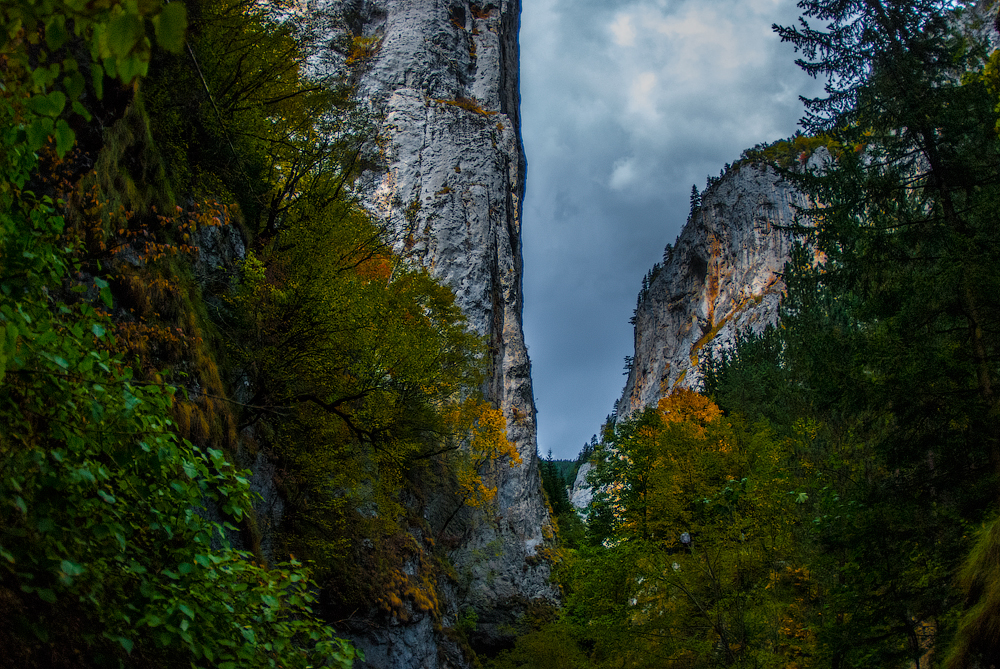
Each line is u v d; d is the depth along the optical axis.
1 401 5.67
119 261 12.16
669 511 17.72
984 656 9.20
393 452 20.17
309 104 22.36
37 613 5.86
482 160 67.12
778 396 27.69
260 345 17.94
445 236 60.62
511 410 58.47
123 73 3.02
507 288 64.62
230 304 17.39
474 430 42.12
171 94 16.81
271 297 17.89
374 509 28.09
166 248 14.13
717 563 15.42
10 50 3.24
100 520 6.36
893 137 15.98
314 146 22.22
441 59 73.50
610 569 16.58
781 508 16.02
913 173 15.95
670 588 15.67
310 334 17.66
